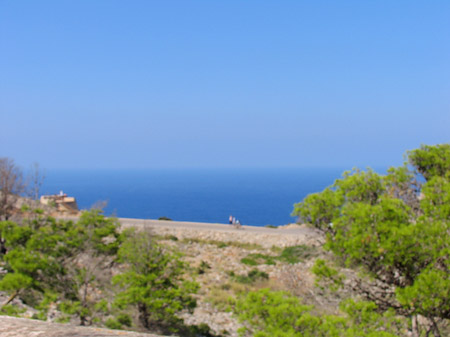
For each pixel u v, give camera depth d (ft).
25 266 62.44
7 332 9.86
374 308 34.27
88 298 74.74
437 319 36.96
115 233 81.46
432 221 33.96
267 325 38.09
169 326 73.46
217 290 104.73
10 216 102.68
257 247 149.28
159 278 73.26
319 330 35.32
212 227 169.89
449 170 40.06
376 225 32.71
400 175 40.70
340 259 37.09
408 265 32.99
